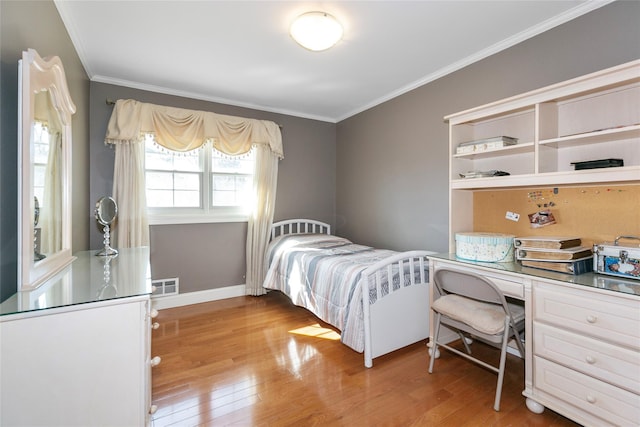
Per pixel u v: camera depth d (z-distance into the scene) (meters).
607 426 1.34
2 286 1.16
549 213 2.02
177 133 3.20
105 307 1.12
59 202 1.65
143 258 2.02
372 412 1.61
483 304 1.86
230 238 3.67
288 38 2.28
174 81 3.07
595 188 1.81
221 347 2.36
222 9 1.93
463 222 2.40
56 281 1.40
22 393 1.00
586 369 1.40
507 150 2.06
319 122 4.29
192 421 1.55
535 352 1.60
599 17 1.83
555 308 1.52
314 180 4.26
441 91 2.84
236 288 3.71
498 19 2.04
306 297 2.68
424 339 2.46
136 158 3.01
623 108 1.70
